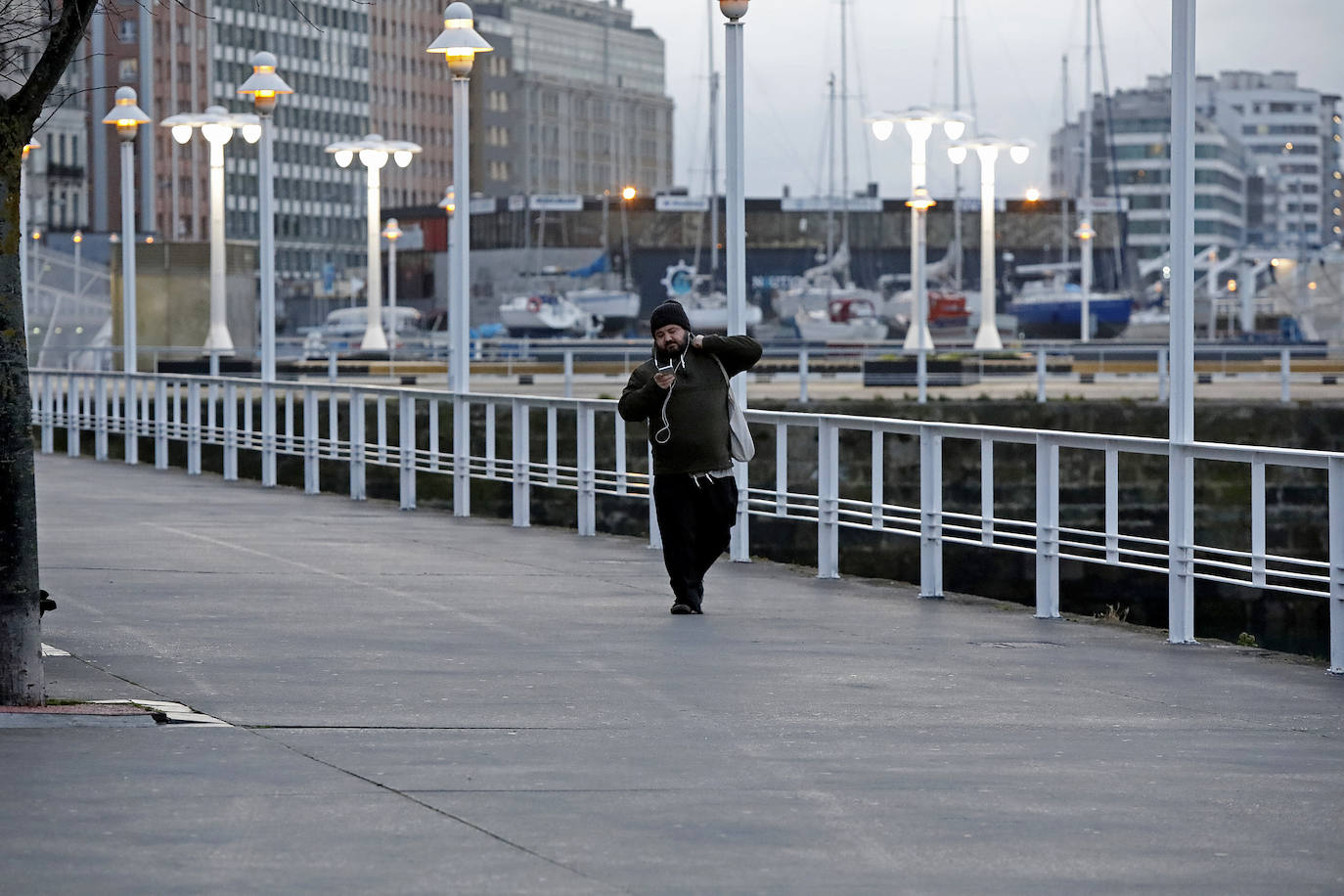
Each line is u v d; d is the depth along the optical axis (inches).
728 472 1541.6
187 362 5807.1
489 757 946.7
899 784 899.4
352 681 1173.7
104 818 802.2
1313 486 4662.9
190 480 3110.2
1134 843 791.1
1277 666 1325.0
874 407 4798.2
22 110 1024.2
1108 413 4778.5
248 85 3609.7
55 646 1300.4
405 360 7618.1
